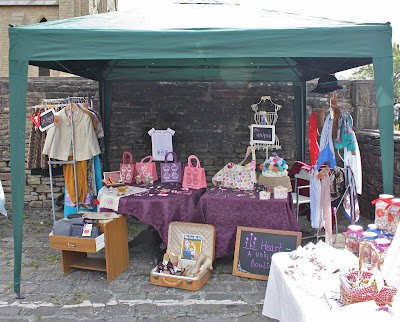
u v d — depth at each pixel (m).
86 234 3.98
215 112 6.99
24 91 3.62
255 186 5.02
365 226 5.81
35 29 3.53
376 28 3.44
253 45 3.49
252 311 3.42
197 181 4.98
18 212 3.68
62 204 6.83
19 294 3.69
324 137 4.65
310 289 2.25
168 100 6.98
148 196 4.58
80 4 16.62
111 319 3.29
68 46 3.54
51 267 4.48
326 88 4.77
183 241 4.31
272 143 6.30
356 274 2.10
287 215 4.30
